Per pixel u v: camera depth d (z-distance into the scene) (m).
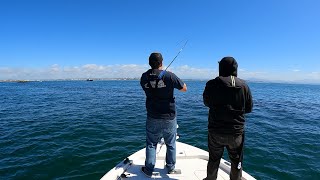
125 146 8.63
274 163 7.16
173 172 4.25
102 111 18.20
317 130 11.95
